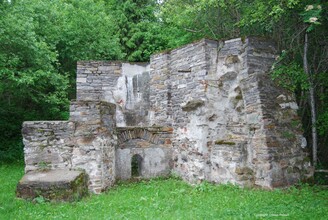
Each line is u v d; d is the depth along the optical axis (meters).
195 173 7.64
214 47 7.58
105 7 19.34
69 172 6.68
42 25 13.30
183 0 11.77
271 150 6.61
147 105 9.74
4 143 12.96
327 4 5.78
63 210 5.53
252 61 7.16
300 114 7.98
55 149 7.05
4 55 10.53
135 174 8.79
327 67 7.70
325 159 8.25
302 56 7.77
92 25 15.16
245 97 7.11
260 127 6.75
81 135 7.07
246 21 8.25
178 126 8.39
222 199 5.90
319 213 4.64
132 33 18.84
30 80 10.61
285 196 5.85
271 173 6.52
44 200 5.96
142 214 5.14
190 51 7.94
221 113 7.57
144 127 8.51
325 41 7.65
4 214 5.29
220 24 10.55
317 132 8.11
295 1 6.31
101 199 6.33
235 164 6.89
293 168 6.79
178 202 5.86
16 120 13.50
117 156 8.28
